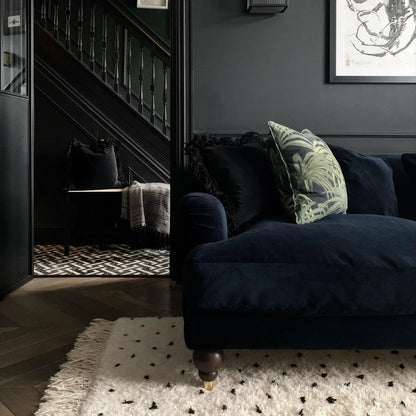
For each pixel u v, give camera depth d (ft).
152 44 15.37
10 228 8.39
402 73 8.85
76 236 13.94
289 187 6.21
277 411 4.36
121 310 7.48
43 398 4.63
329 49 8.79
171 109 8.91
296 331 4.77
